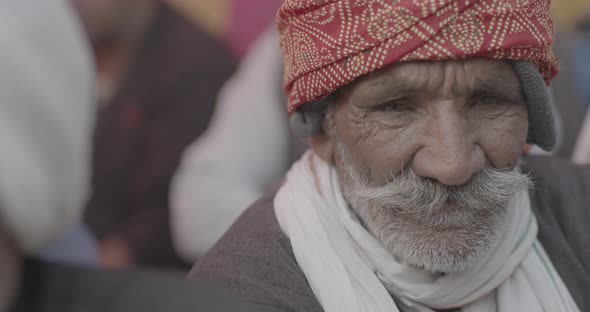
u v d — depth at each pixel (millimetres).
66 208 1082
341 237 1692
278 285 1678
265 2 4391
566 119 3062
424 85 1536
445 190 1589
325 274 1643
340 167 1736
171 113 3703
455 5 1498
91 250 2283
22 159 1004
